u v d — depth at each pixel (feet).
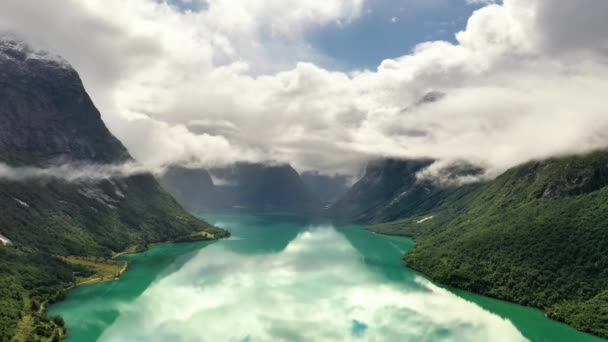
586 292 652.89
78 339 541.34
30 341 506.48
